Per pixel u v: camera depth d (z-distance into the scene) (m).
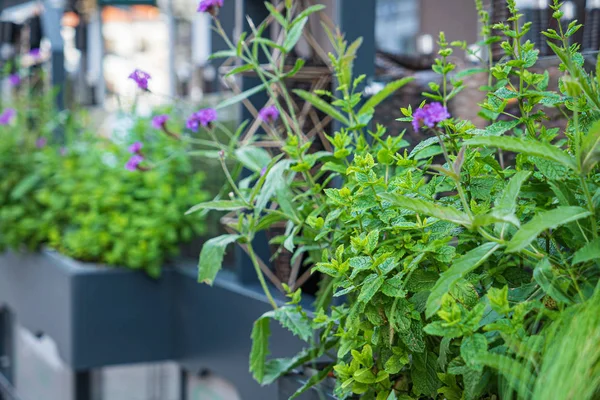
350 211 1.58
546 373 1.17
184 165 3.66
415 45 5.73
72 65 6.22
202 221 3.55
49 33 5.23
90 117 4.89
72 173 4.00
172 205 3.51
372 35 2.41
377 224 1.54
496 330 1.28
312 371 1.99
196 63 5.71
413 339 1.43
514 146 1.23
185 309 3.46
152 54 6.89
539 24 2.14
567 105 1.44
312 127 2.47
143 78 2.18
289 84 2.41
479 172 1.56
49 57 5.23
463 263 1.24
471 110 2.18
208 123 2.20
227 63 2.88
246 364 2.86
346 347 1.56
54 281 3.71
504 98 1.53
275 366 1.98
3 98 5.16
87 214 3.79
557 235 1.45
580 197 1.38
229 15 3.73
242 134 2.81
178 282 3.53
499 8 2.14
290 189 2.10
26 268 4.21
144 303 3.54
